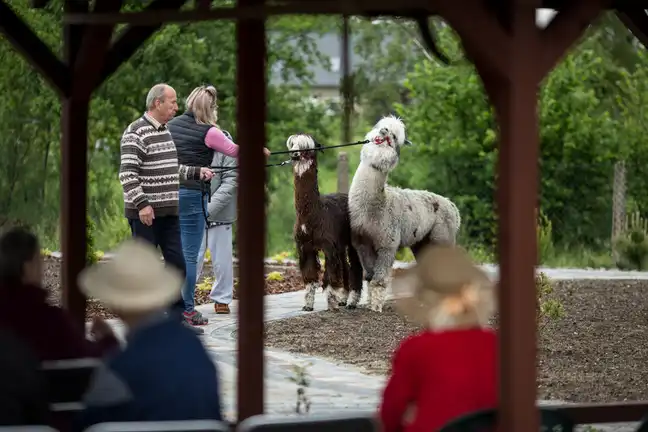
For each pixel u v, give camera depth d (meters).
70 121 9.71
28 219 31.16
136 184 14.78
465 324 6.88
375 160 17.08
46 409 6.81
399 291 7.06
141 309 6.77
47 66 9.56
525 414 6.30
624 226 30.42
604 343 15.43
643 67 35.69
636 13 9.95
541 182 34.09
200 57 33.62
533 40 6.24
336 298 17.58
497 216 6.41
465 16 6.19
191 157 16.06
